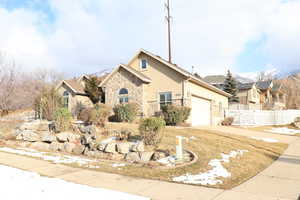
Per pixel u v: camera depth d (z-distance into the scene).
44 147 11.36
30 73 44.56
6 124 15.70
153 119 9.78
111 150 9.30
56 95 17.25
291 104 51.34
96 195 5.36
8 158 9.14
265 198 5.42
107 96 21.39
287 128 23.59
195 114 20.72
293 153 11.75
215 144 11.41
